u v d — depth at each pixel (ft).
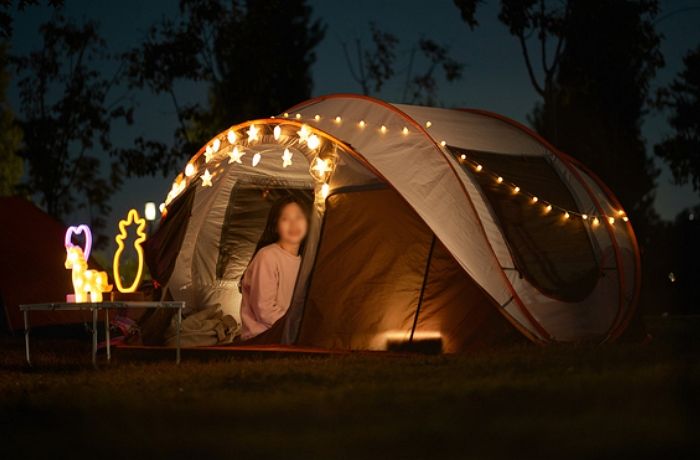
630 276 34.27
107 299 30.07
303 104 36.37
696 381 20.03
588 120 99.30
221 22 89.35
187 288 36.96
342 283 31.73
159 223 36.35
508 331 30.01
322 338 31.50
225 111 93.81
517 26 75.56
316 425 16.94
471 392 19.85
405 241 31.32
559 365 23.97
